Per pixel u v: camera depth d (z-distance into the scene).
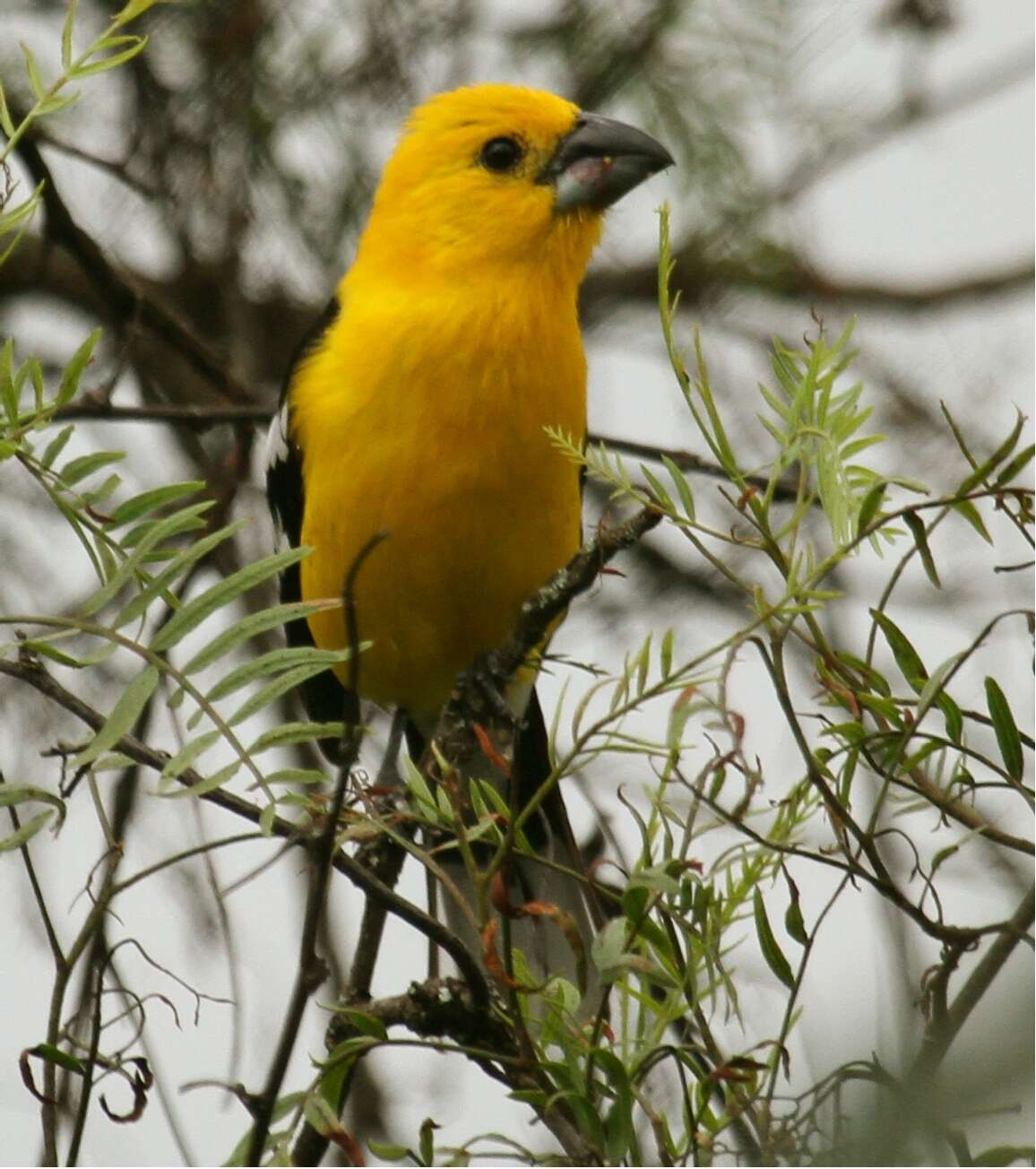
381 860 7.45
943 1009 5.59
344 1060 6.09
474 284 10.42
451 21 12.97
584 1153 5.95
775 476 6.23
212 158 13.00
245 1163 5.79
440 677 11.23
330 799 6.20
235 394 12.91
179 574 5.87
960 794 6.20
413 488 10.25
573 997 6.14
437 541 10.38
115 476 6.20
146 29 12.80
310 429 10.55
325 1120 5.97
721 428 6.21
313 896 5.71
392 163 10.98
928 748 6.13
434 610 10.68
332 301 11.28
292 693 12.65
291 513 11.30
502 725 9.62
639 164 10.66
